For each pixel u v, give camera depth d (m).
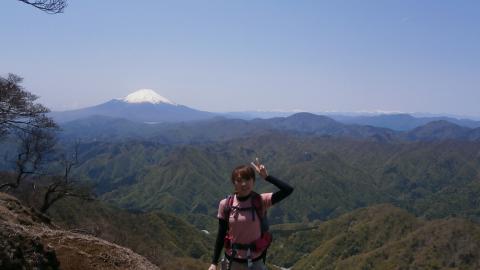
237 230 6.42
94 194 40.16
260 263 6.45
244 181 6.42
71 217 58.75
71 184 38.47
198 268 45.53
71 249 16.75
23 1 11.88
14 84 30.53
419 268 130.25
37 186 38.03
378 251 144.88
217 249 6.54
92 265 16.11
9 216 19.28
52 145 37.12
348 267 143.12
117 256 17.66
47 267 12.87
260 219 6.47
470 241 136.12
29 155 35.75
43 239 17.14
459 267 127.44
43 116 32.91
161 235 125.69
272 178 6.54
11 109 30.25
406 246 142.88
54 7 12.34
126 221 101.19
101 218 73.31
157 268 18.86
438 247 137.00
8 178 39.38
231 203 6.55
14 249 11.78
